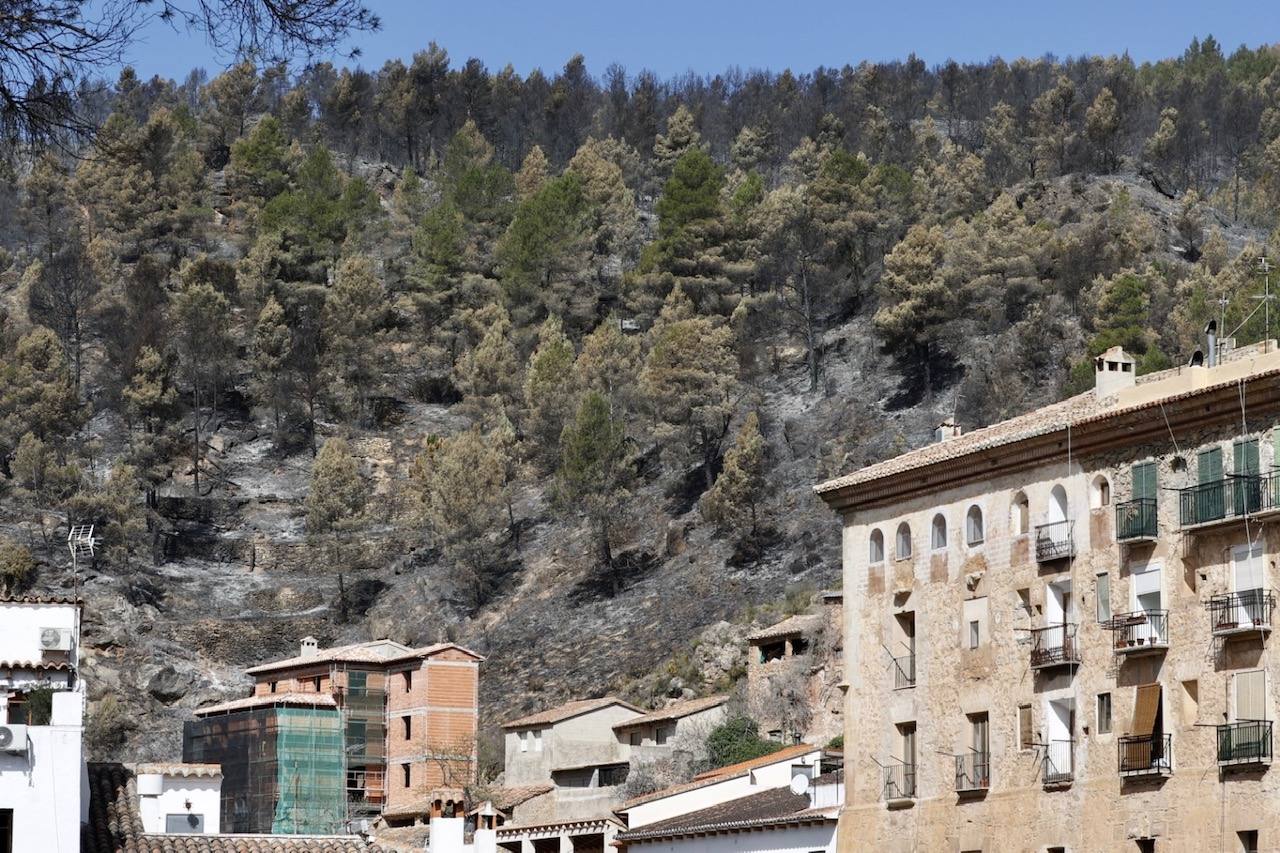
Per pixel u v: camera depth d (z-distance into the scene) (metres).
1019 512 82.44
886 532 89.50
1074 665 78.19
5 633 82.19
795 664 139.62
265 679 168.62
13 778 68.19
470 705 160.12
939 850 83.88
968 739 83.38
